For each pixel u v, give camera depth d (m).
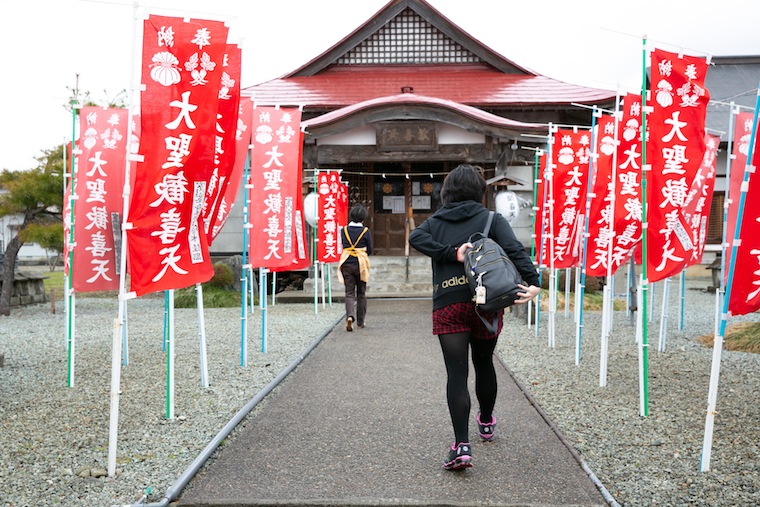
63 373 6.35
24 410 4.90
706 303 12.95
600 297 12.73
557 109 16.50
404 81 18.42
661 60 4.53
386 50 19.31
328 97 17.42
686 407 4.89
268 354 7.26
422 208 17.50
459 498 3.12
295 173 6.88
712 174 7.42
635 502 3.11
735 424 4.40
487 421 3.96
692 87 4.58
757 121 3.58
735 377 5.96
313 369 6.44
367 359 6.98
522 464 3.61
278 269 7.83
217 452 3.89
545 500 3.11
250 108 6.39
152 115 3.89
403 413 4.71
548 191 7.95
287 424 4.44
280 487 3.28
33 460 3.75
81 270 5.86
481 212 3.60
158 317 11.16
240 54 4.82
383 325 9.80
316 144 14.88
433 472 3.48
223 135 4.80
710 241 18.30
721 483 3.34
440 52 19.28
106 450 3.92
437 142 14.64
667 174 4.61
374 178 17.44
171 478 3.44
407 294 14.21
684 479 3.40
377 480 3.37
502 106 16.20
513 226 15.11
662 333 7.47
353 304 9.19
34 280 14.30
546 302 11.66
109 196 5.98
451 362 3.46
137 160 3.79
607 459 3.73
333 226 11.44
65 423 4.52
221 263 14.07
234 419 4.44
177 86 3.96
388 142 14.64
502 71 19.02
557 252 7.57
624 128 6.08
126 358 6.71
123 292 3.62
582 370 6.33
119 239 6.01
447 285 3.48
